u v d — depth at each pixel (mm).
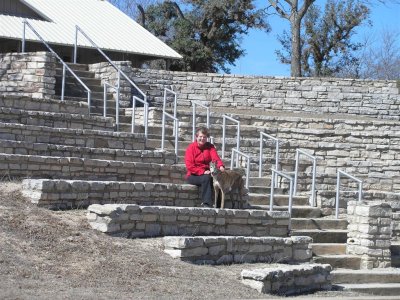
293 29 37594
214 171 14602
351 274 14422
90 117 17984
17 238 11180
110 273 10688
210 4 44562
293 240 13891
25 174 14078
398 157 23547
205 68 45875
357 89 26891
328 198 17344
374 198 18125
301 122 23484
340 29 44344
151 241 12461
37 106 17797
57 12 33250
